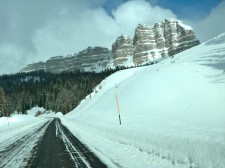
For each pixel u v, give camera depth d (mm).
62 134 27062
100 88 124312
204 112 17062
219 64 28484
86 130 29062
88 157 13359
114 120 27766
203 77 26328
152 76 37344
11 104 172750
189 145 10273
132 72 119312
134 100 33062
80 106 123312
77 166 11508
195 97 21547
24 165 12625
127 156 12867
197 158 9438
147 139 13844
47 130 34781
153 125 17969
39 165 12391
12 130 41094
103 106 51406
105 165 11305
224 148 8602
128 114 28766
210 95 20312
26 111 185500
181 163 10148
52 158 13875
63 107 161750
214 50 38344
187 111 19078
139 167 10625
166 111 22031
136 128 17812
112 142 17844
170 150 11305
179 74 31062
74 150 15922
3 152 17359
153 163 11062
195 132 12469
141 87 35906
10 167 12312
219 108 16719
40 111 190250
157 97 28062
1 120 79875
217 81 23188
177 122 16859
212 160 8766
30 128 42406
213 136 10727
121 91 47000
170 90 27547
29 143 21500
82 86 194125
